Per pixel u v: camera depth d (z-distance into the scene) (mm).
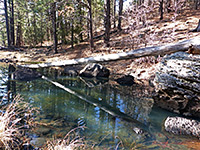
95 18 20438
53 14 14688
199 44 3857
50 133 2559
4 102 3668
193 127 2781
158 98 4074
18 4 23469
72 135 2562
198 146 2367
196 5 16578
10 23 23078
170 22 13547
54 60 12562
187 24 11984
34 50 18875
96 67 8008
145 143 2441
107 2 12547
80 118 3264
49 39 26062
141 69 7793
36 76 7266
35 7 18625
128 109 3922
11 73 7352
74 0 11891
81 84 6336
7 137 1945
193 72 3463
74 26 15977
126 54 4938
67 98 4512
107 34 12938
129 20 8594
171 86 3695
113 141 2471
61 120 3086
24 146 2072
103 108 3924
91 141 2441
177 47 4281
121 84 6430
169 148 2307
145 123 3186
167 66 3982
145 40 7992
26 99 4109
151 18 16656
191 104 3527
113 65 9492
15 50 18594
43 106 3740
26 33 21859
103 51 11945
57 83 6305
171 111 3857
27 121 2865
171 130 2865
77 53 13352
